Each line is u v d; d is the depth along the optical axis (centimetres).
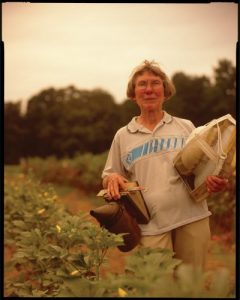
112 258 590
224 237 631
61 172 1639
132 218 311
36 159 1834
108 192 306
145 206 311
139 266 216
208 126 302
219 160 296
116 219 303
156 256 220
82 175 1513
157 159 313
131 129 321
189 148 301
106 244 270
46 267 326
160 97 320
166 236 311
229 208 641
